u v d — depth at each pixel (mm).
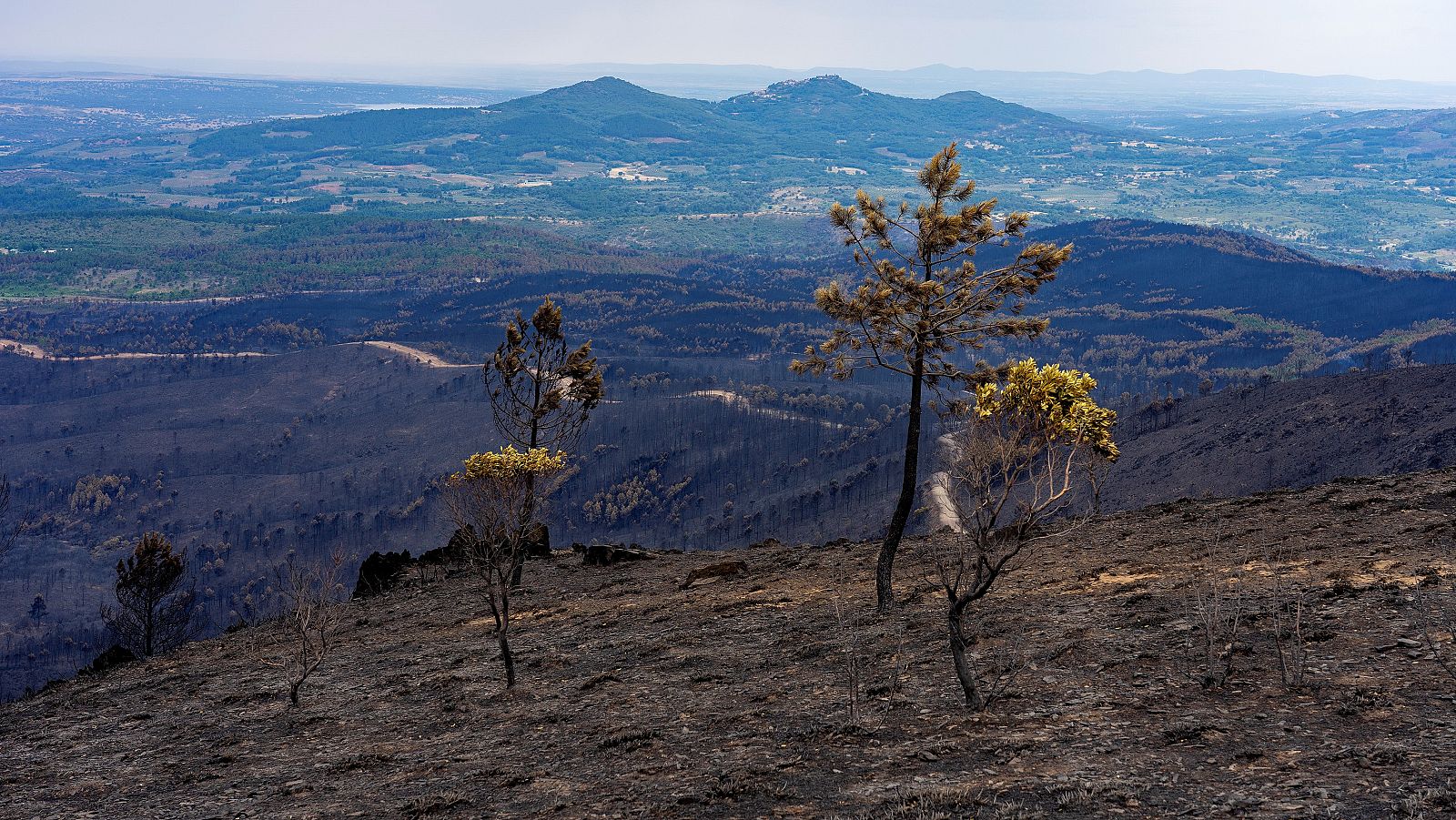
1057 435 16078
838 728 16312
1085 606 22609
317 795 17438
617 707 20484
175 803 18406
